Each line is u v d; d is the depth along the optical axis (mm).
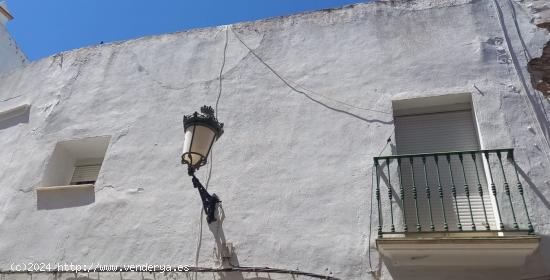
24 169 7340
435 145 5996
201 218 5957
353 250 5258
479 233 4996
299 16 7500
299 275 5262
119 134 7145
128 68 7918
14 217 6820
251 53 7336
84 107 7719
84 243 6219
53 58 8703
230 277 5453
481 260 4836
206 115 5574
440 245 4766
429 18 6852
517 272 4797
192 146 5324
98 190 6648
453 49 6457
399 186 5551
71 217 6520
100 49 8398
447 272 4922
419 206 5582
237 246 5621
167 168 6543
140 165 6699
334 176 5832
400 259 4996
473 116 6039
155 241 5953
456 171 5719
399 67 6504
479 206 5414
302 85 6746
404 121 6305
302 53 7078
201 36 7848
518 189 5184
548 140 5484
